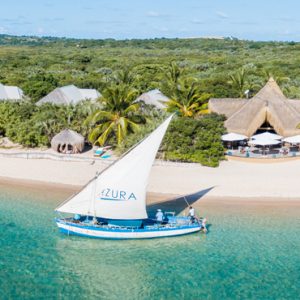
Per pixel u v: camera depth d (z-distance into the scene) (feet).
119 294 87.30
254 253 104.94
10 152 180.65
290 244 109.40
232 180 152.25
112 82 322.34
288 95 271.08
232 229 117.60
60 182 152.35
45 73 395.14
